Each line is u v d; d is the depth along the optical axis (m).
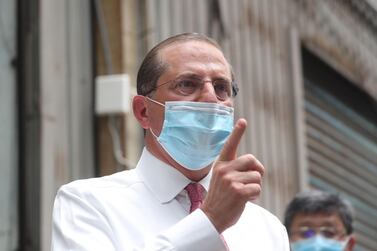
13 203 6.20
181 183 3.27
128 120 6.68
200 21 7.96
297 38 9.89
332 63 10.81
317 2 10.65
